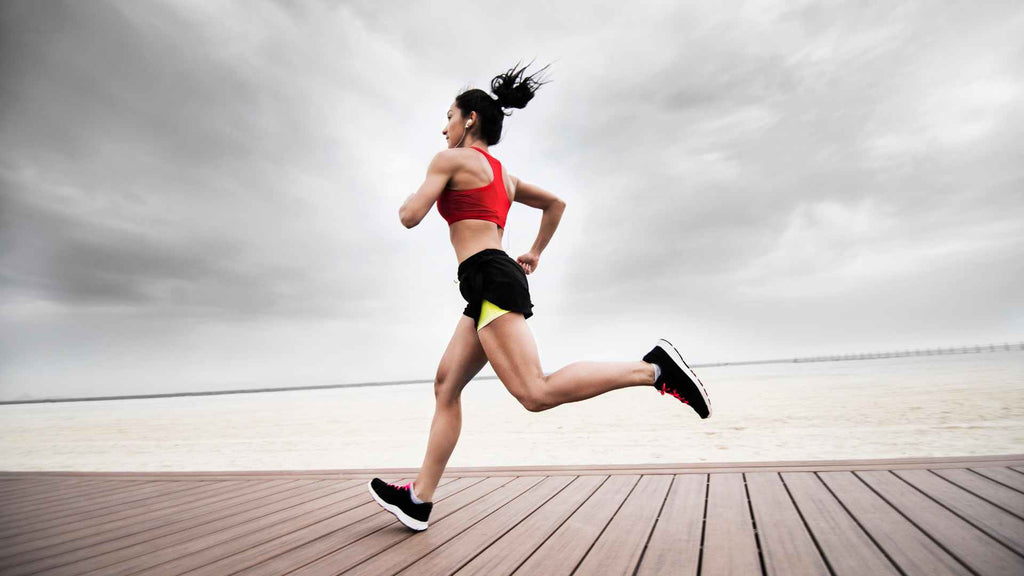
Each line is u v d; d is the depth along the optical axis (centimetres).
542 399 208
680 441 712
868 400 1198
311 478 412
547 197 265
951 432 673
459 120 252
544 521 252
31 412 3716
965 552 179
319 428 1229
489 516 267
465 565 197
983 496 247
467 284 224
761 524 226
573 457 622
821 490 279
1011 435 628
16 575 209
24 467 775
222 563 216
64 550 246
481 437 883
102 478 462
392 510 246
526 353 210
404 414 1639
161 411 2877
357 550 224
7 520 315
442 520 265
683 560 190
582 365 208
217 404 3988
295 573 198
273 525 278
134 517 313
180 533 271
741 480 314
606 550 205
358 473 420
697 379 205
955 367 3123
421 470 250
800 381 2427
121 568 215
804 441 664
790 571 173
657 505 270
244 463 710
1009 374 1930
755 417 976
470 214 232
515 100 252
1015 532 197
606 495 298
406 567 198
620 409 1345
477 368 247
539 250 272
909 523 215
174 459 784
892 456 540
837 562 178
